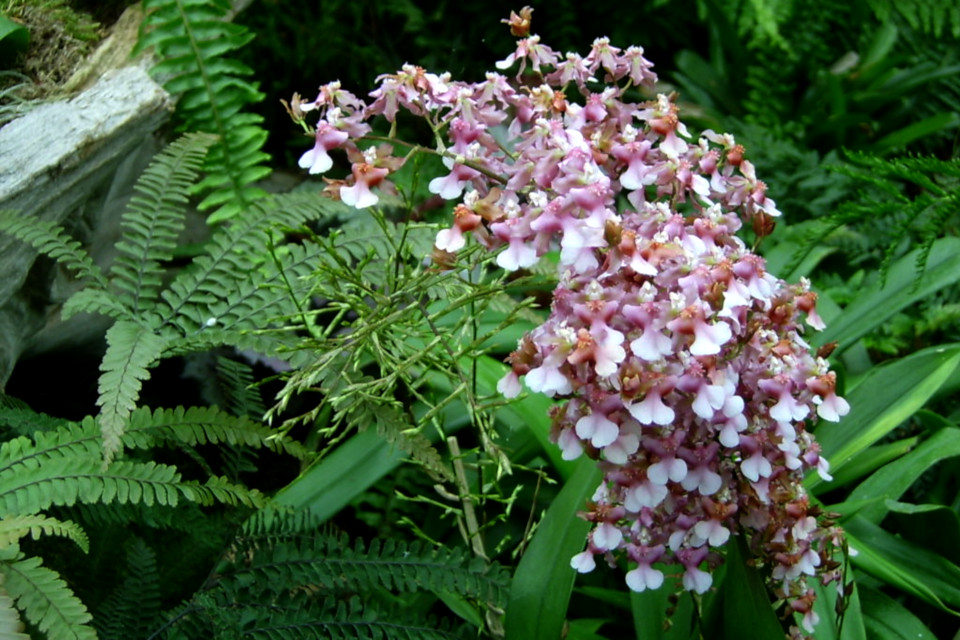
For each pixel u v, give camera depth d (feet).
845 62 5.38
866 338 3.90
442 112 3.37
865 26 5.45
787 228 4.34
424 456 2.94
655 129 2.66
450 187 2.69
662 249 2.51
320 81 5.37
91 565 3.07
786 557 2.68
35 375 3.69
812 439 2.73
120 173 3.50
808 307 2.66
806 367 2.61
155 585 2.93
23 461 2.78
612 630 3.24
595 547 2.68
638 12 5.59
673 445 2.55
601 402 2.50
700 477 2.59
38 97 3.46
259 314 3.10
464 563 2.97
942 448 3.16
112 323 3.62
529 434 3.32
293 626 2.89
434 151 2.71
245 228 3.19
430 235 3.24
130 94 3.28
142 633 2.91
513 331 3.47
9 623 2.53
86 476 2.75
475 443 3.46
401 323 2.93
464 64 5.50
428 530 3.39
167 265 3.82
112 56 3.58
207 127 3.72
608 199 2.55
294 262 3.16
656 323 2.48
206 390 3.84
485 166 2.69
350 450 3.20
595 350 2.47
